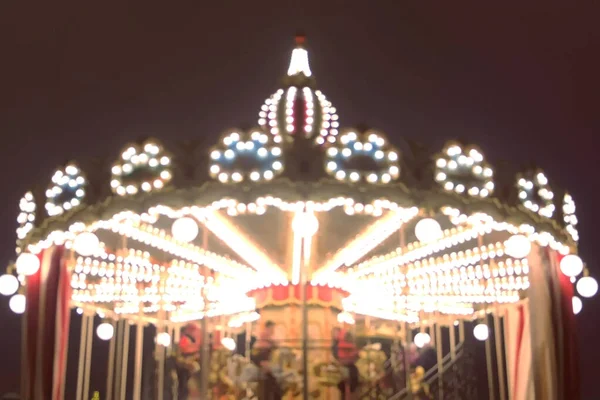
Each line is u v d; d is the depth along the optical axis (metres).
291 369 10.70
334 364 10.80
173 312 15.20
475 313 15.03
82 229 10.08
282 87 10.30
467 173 9.76
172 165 9.48
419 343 13.88
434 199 9.54
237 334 15.73
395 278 14.05
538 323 10.65
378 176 9.34
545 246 10.70
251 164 9.28
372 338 11.72
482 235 11.84
